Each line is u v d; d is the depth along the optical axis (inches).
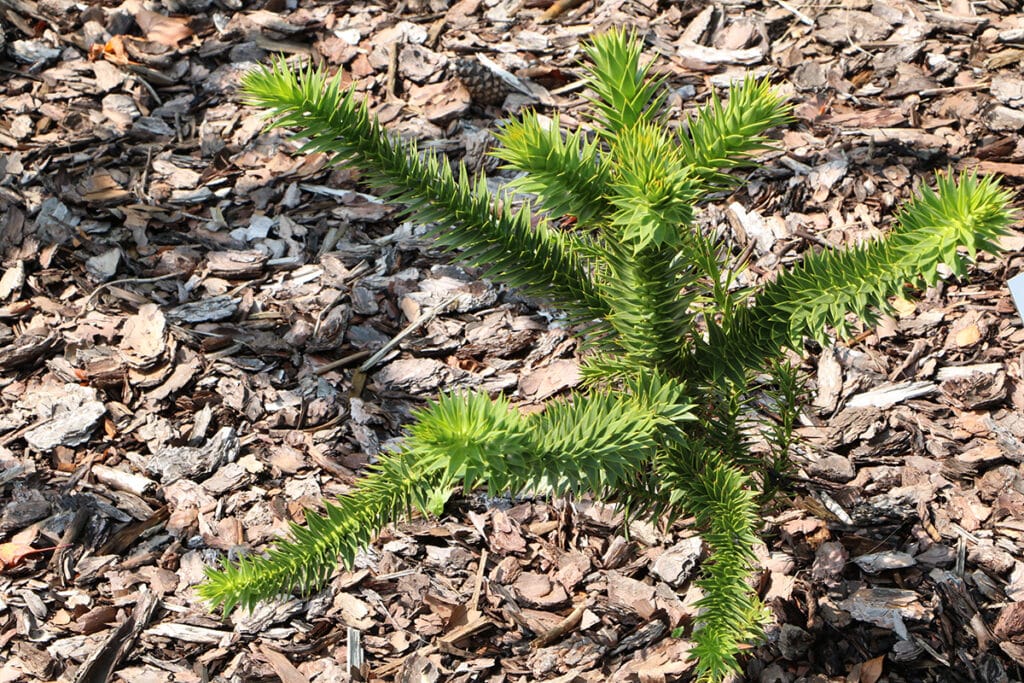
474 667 91.7
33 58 151.1
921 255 62.4
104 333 118.1
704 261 75.7
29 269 124.6
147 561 99.8
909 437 106.5
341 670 91.8
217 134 143.9
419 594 97.3
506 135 67.3
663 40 151.9
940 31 149.4
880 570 96.0
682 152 64.4
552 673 91.2
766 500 87.4
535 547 101.0
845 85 143.4
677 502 80.6
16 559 98.9
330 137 66.3
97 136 141.8
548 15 157.9
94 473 106.5
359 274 126.0
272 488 105.8
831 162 133.3
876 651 90.9
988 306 117.3
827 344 71.9
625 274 71.5
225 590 62.1
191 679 90.7
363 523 66.4
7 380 114.0
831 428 107.7
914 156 133.3
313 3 160.9
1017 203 125.9
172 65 152.4
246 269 125.6
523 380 114.3
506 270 74.3
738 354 76.0
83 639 93.7
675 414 71.2
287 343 118.7
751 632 78.4
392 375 116.0
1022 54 144.2
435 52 152.6
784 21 153.3
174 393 113.5
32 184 134.4
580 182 67.1
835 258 69.6
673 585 96.7
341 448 109.2
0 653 92.6
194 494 105.0
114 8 158.4
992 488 101.6
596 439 64.0
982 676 89.0
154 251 128.1
